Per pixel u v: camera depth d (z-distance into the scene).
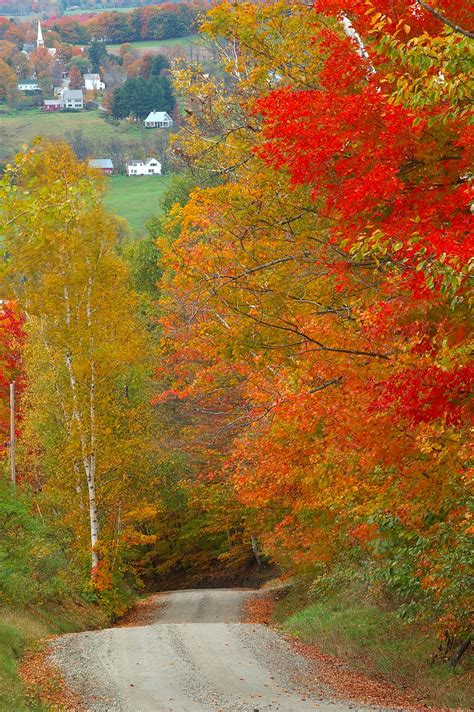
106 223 45.19
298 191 21.58
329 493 22.92
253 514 44.38
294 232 22.77
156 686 23.25
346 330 20.75
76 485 48.66
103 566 48.22
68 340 45.59
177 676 24.70
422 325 16.20
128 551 53.53
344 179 17.59
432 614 23.73
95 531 48.09
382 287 17.41
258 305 22.67
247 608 51.97
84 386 47.41
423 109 15.60
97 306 46.06
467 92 13.60
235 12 24.70
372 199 16.59
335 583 32.69
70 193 23.73
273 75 25.88
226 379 38.16
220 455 45.28
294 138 17.42
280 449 23.50
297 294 22.89
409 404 15.82
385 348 18.20
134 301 47.72
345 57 17.83
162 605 55.50
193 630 35.19
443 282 13.77
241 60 27.09
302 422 20.22
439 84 13.82
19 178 23.11
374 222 17.09
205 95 28.56
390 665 25.55
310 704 20.62
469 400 15.55
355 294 21.30
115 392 50.75
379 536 22.97
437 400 15.57
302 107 17.73
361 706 20.27
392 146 16.23
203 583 76.38
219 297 23.38
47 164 41.38
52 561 46.22
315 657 28.09
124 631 35.06
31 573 42.50
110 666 26.36
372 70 17.83
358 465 20.20
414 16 15.95
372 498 21.92
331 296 23.02
